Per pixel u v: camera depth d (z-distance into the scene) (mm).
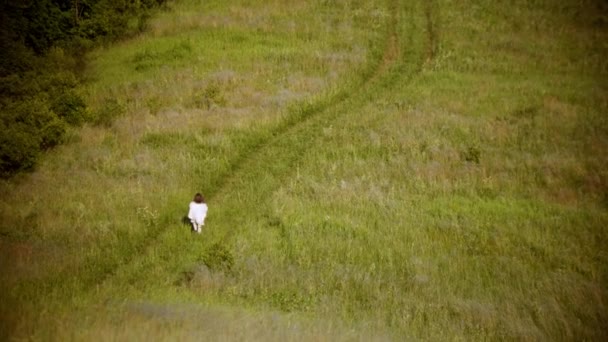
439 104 100750
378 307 48312
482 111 98875
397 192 72375
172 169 75312
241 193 70250
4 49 108938
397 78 113625
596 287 52219
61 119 90750
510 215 67625
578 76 118125
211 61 117125
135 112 95688
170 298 45438
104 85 109375
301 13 146125
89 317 38219
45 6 132125
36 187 69938
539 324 46719
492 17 148250
